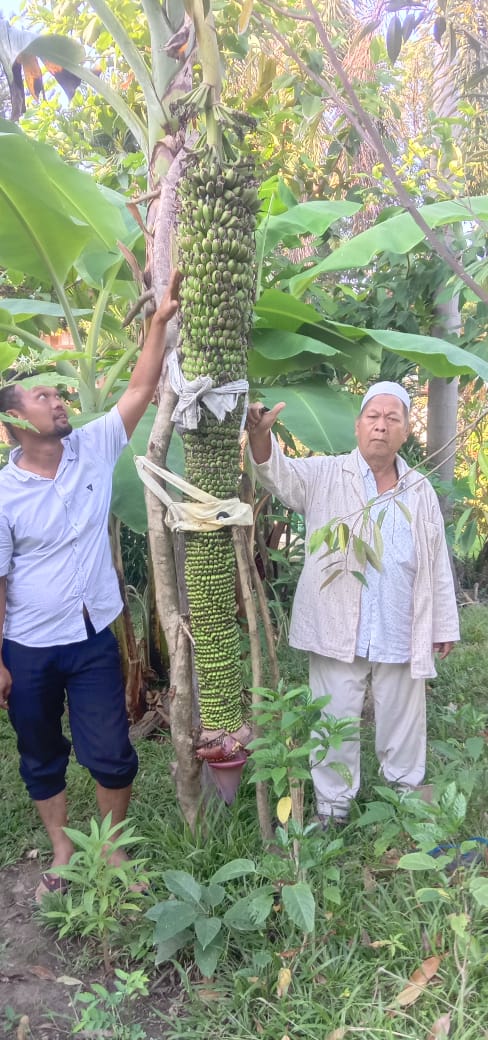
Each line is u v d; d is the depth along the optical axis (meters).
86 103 5.24
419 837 2.07
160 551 2.57
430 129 4.04
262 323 3.54
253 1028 2.01
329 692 2.87
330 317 4.79
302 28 4.78
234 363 2.27
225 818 2.75
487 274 3.47
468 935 1.97
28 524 2.36
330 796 2.85
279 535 5.21
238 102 4.74
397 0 1.95
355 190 5.21
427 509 2.75
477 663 4.62
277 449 2.72
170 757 3.50
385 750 2.95
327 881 2.37
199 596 2.47
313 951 2.17
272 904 2.26
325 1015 1.97
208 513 2.39
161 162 2.48
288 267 4.37
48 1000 2.18
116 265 3.41
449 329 4.88
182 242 2.15
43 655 2.45
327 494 2.78
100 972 2.28
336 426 3.37
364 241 3.40
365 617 2.75
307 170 5.22
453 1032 1.93
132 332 4.31
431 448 5.33
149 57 4.73
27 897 2.64
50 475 2.42
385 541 2.70
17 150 2.71
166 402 2.45
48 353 2.73
